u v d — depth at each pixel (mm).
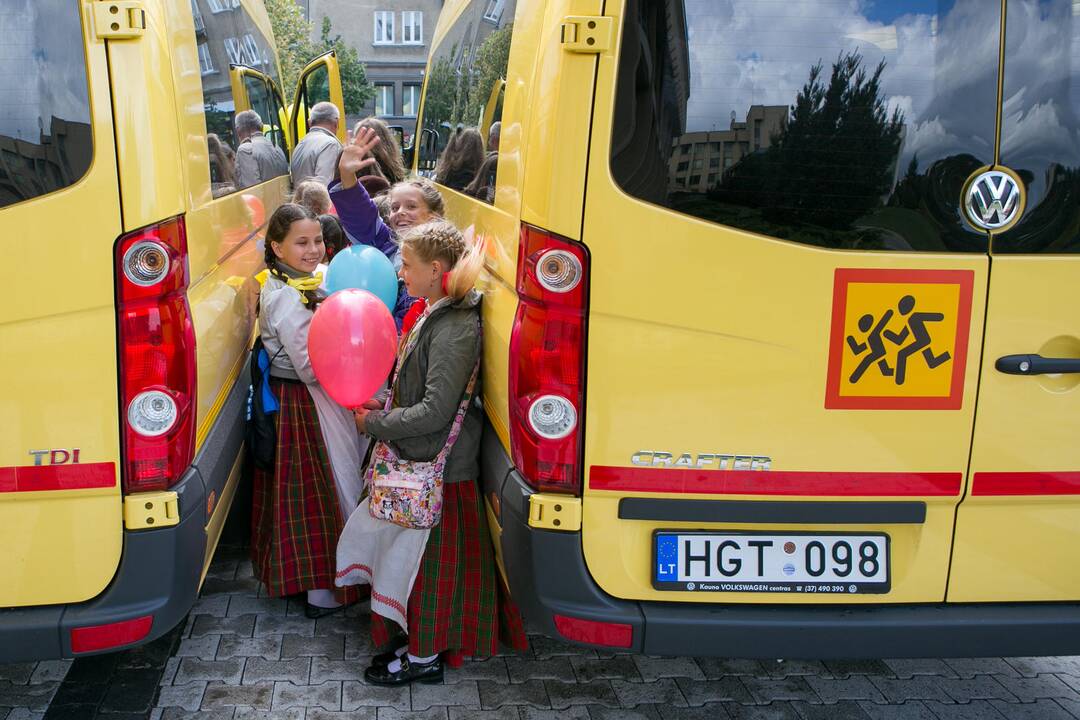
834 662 3451
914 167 2371
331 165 6211
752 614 2479
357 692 3086
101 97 2254
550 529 2436
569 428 2408
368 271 3518
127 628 2385
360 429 3125
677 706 3113
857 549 2523
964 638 2520
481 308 2971
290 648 3336
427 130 5551
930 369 2439
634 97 2297
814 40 2328
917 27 2342
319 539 3441
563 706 3076
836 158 2352
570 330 2369
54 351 2299
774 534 2502
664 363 2387
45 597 2385
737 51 2320
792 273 2373
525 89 2545
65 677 3100
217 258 3004
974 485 2506
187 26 2754
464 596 3043
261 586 3818
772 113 2334
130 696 2996
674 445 2422
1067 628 2551
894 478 2479
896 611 2527
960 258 2400
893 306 2404
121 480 2375
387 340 3004
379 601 3053
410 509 2910
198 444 2582
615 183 2316
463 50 4125
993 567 2564
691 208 2344
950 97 2361
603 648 2465
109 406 2342
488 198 3105
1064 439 2514
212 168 3029
